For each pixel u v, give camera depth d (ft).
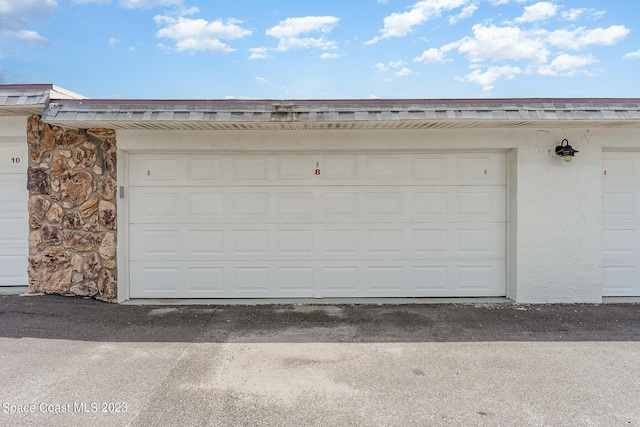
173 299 20.70
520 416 10.02
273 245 20.83
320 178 20.71
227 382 11.76
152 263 20.74
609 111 17.06
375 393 11.16
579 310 18.83
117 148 19.74
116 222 19.88
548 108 17.10
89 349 14.12
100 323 16.89
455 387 11.47
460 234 20.84
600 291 19.95
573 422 9.77
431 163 20.71
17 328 16.02
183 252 20.75
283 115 16.97
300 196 20.76
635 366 12.79
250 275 20.86
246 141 19.86
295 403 10.64
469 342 14.93
